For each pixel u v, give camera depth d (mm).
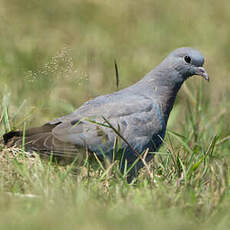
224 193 9477
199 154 11875
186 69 12031
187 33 23422
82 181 10062
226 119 15352
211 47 22562
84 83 15695
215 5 26281
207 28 23938
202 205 9102
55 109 14445
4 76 15344
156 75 11984
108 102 11219
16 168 10117
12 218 8078
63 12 22906
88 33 21859
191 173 10398
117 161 10625
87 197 9172
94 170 10750
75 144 10695
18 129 12484
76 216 8234
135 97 11422
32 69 15625
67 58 11859
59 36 20734
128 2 25062
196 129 13891
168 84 12016
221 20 25281
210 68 20172
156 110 11445
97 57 18766
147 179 10320
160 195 9172
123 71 18594
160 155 12047
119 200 9055
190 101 15742
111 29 22719
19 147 10930
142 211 8648
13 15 21453
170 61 12016
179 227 8188
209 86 17406
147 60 20156
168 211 8797
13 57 16625
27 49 17609
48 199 8961
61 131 10711
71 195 9117
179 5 25562
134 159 11180
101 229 7812
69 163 10789
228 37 23266
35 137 10711
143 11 24781
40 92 14492
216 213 8945
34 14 22078
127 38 22328
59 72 11852
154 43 22281
